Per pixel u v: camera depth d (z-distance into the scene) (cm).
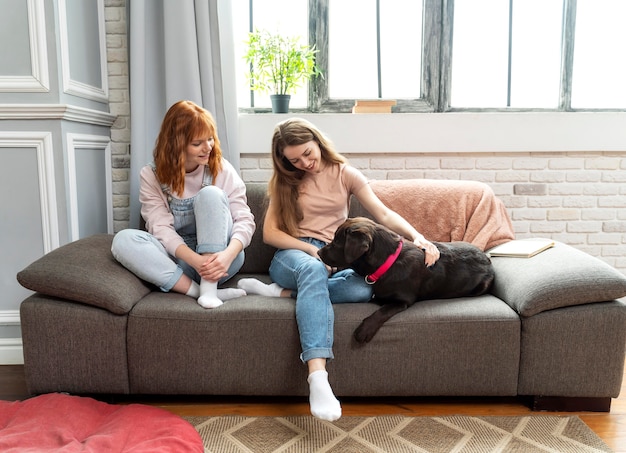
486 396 171
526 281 162
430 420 154
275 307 157
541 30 266
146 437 133
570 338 153
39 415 141
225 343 154
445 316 154
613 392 156
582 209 255
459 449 137
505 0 263
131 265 166
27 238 198
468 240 204
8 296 201
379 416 156
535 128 246
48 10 189
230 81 236
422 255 166
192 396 170
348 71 268
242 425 150
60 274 154
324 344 145
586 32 265
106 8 239
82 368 155
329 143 188
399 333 153
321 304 151
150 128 237
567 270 159
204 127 178
